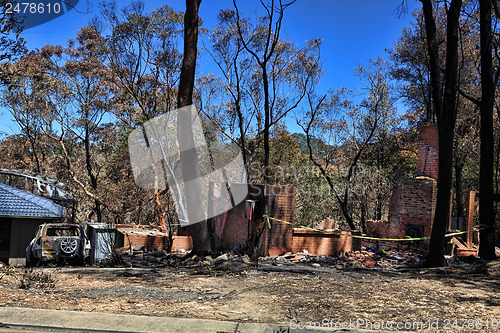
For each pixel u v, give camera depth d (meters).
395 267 10.30
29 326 4.71
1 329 4.61
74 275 8.92
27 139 31.86
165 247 15.56
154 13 24.28
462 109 20.42
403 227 12.64
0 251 14.97
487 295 6.34
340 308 5.60
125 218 25.38
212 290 6.93
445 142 9.84
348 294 6.53
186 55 12.53
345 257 11.78
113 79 27.36
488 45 10.98
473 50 17.64
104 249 13.71
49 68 28.72
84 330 4.62
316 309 5.55
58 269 10.66
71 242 13.73
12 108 27.92
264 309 5.58
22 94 27.36
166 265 11.22
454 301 5.96
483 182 10.88
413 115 24.19
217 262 10.73
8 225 15.27
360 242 13.18
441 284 7.36
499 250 12.79
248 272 8.95
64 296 6.29
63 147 29.12
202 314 5.30
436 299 6.11
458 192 22.33
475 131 22.12
